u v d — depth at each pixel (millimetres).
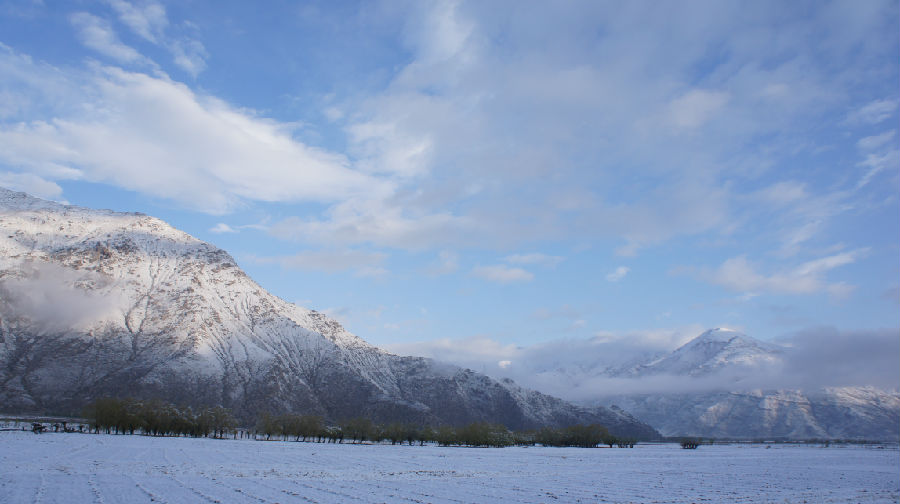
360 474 103125
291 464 118562
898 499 90312
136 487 71125
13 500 58406
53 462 95938
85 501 59375
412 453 187625
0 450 112438
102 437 191000
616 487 95688
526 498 77125
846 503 83688
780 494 92625
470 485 91250
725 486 103125
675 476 121812
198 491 70125
